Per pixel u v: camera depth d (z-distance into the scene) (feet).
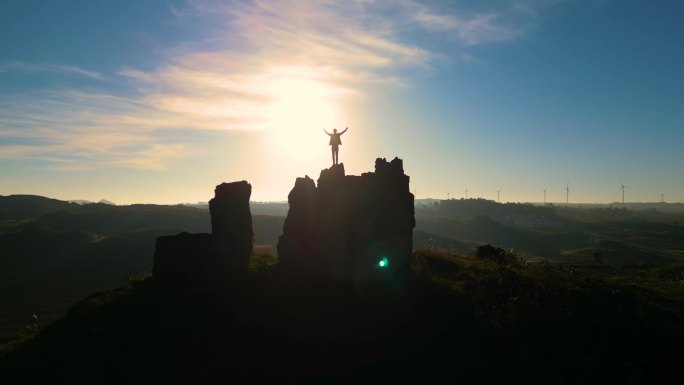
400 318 49.96
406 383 41.50
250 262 70.13
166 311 51.24
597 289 58.95
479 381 41.11
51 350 46.80
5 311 132.87
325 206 60.64
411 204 65.31
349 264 58.54
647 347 46.03
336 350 45.11
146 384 40.93
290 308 51.67
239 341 45.83
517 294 56.18
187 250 61.36
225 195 66.95
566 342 45.70
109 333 47.34
